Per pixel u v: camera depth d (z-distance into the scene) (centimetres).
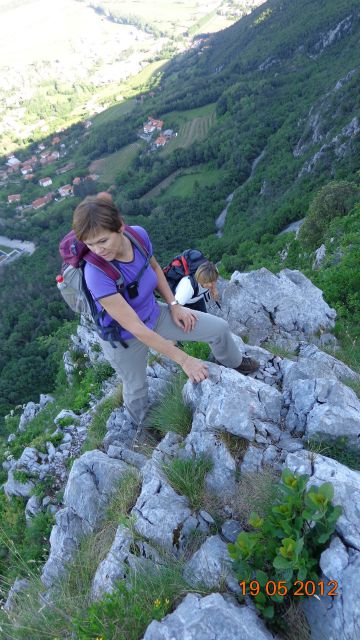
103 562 356
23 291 9919
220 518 351
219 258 6825
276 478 352
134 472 454
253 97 15462
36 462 936
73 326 4928
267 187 9175
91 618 284
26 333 7731
